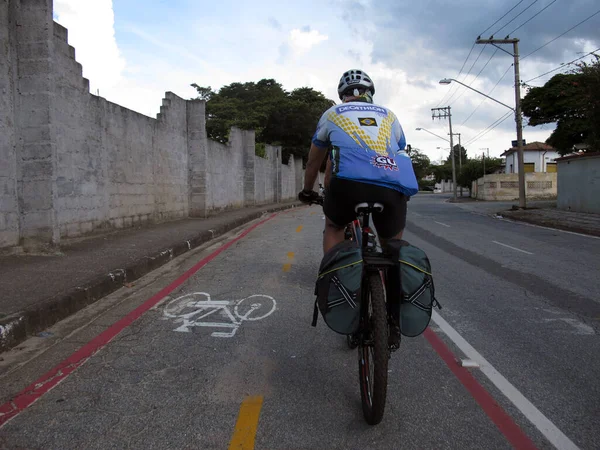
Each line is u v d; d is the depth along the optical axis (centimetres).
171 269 791
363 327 302
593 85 1830
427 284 292
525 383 357
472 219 2014
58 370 379
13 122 751
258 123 4206
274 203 3316
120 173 1127
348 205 307
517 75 2464
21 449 269
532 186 4284
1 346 414
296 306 563
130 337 456
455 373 377
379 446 274
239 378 365
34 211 769
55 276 619
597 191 2017
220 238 1228
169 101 1459
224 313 535
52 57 761
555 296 618
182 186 1589
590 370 381
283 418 305
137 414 309
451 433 288
